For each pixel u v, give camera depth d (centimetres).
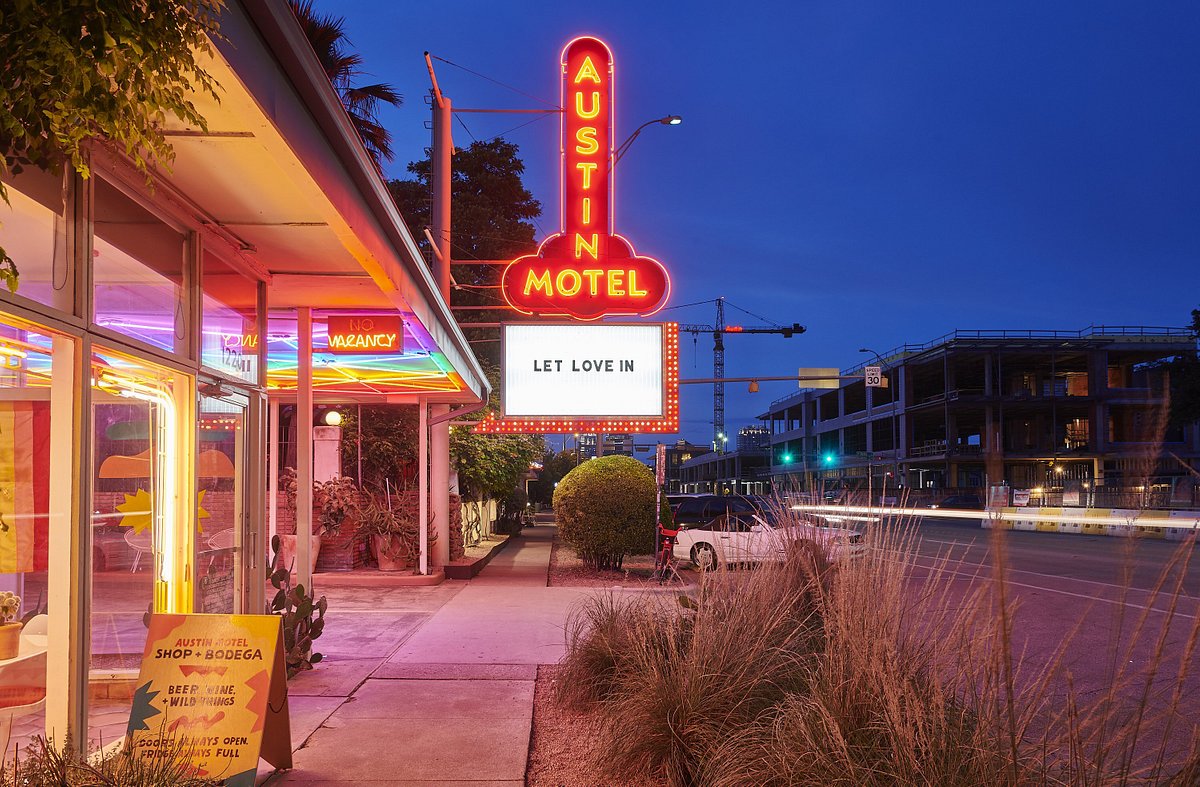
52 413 461
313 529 1570
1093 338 6219
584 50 1766
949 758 361
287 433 1923
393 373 1320
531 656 897
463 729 628
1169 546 1962
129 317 537
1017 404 6250
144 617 576
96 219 492
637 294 1717
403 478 1998
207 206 621
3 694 455
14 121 306
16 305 407
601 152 1742
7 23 285
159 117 366
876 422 7788
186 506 618
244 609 741
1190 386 4306
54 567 455
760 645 535
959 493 5653
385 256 741
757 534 724
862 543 523
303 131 498
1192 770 321
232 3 389
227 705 487
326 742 598
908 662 426
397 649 934
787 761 406
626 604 744
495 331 2930
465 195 3075
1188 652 319
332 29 1961
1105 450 6184
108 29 299
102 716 525
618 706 570
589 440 6103
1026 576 1634
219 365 695
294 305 940
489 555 2027
